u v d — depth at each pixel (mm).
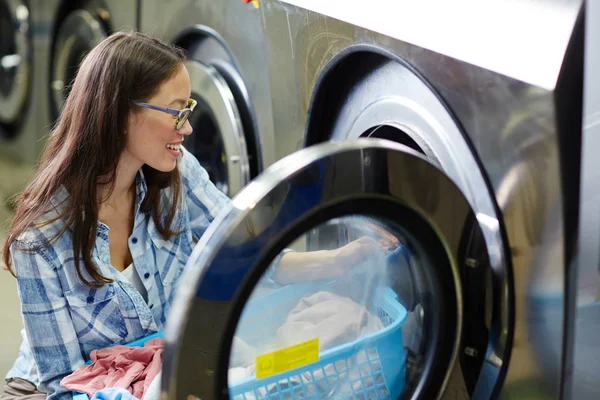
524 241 1097
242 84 1955
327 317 1129
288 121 1706
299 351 1088
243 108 1973
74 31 2760
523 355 1139
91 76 1306
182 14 2080
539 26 1026
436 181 1023
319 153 935
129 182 1411
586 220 1027
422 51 1206
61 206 1345
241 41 1827
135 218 1442
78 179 1310
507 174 1101
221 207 1616
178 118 1322
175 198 1463
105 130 1289
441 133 1244
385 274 1154
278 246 941
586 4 977
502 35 1077
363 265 1144
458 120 1172
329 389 1134
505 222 1125
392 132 1473
